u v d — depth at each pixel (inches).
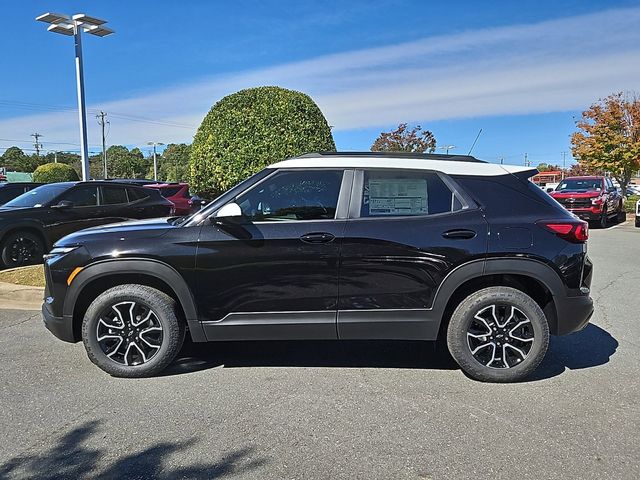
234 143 312.0
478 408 144.6
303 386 160.9
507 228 159.5
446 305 161.6
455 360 165.8
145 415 140.7
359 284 160.4
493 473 112.1
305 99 327.9
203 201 345.1
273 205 165.0
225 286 161.6
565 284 160.1
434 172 165.6
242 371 174.1
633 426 133.3
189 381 165.2
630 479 109.9
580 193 685.9
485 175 166.7
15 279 297.9
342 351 195.0
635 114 910.4
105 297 164.9
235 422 136.5
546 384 161.6
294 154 311.1
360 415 140.3
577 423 135.1
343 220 161.6
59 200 359.3
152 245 161.3
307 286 160.9
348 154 173.6
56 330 168.1
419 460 117.5
